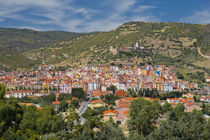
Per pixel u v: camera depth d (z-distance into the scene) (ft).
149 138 376.27
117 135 357.61
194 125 393.70
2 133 334.24
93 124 382.83
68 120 413.59
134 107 506.07
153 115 487.61
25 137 318.65
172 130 369.91
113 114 520.83
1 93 404.36
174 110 528.63
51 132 366.02
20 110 397.80
